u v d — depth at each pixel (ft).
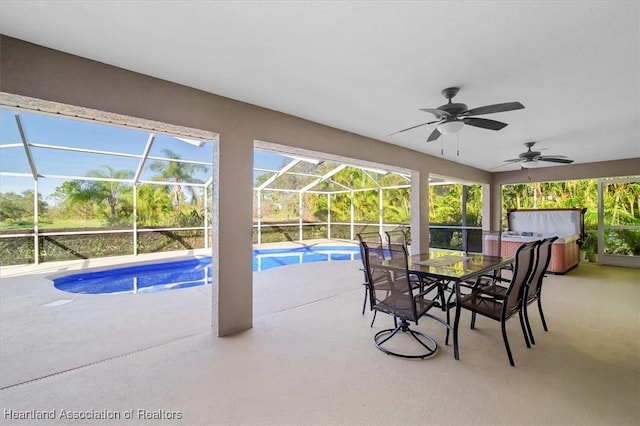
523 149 17.62
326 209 39.52
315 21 5.97
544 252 9.89
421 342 9.23
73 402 6.40
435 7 5.51
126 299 13.79
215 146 10.09
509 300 8.50
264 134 11.00
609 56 7.27
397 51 7.10
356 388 6.93
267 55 7.34
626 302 13.53
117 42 6.85
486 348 9.00
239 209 10.32
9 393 6.70
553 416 6.03
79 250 23.20
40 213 21.84
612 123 12.65
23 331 10.05
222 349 8.81
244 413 6.08
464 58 7.41
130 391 6.78
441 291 11.11
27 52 6.88
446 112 8.81
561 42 6.67
